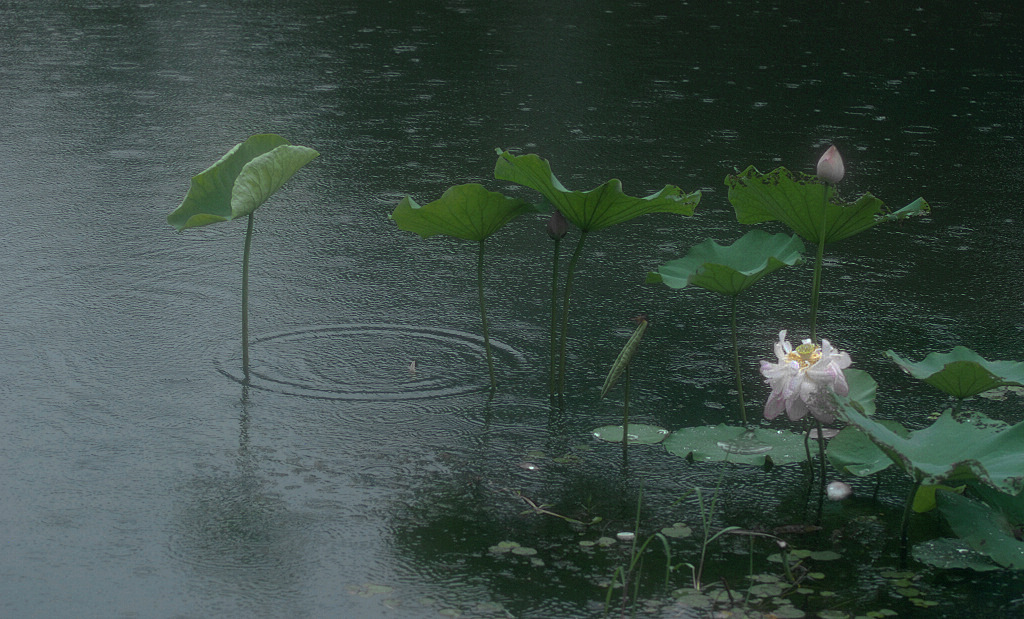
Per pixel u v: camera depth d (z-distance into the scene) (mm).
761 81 8227
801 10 11562
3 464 2836
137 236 4828
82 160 5953
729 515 2668
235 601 2268
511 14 10898
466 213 3111
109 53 8758
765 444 2988
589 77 8219
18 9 10703
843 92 7945
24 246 4637
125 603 2252
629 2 11805
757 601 2285
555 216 3180
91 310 3947
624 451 2977
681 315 4078
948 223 5270
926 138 6773
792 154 6289
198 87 7668
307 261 4586
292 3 11367
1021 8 11883
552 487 2791
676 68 8609
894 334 3902
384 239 4902
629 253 4793
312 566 2402
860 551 2506
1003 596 2322
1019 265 4695
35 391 3279
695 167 6000
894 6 11922
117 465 2848
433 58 8766
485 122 6891
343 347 3682
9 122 6688
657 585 2350
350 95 7512
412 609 2246
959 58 9227
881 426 2508
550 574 2385
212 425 3090
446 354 3650
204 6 11125
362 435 3057
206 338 3721
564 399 3336
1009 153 6484
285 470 2844
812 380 2648
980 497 2605
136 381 3369
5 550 2439
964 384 2732
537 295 4258
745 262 3111
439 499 2715
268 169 3223
